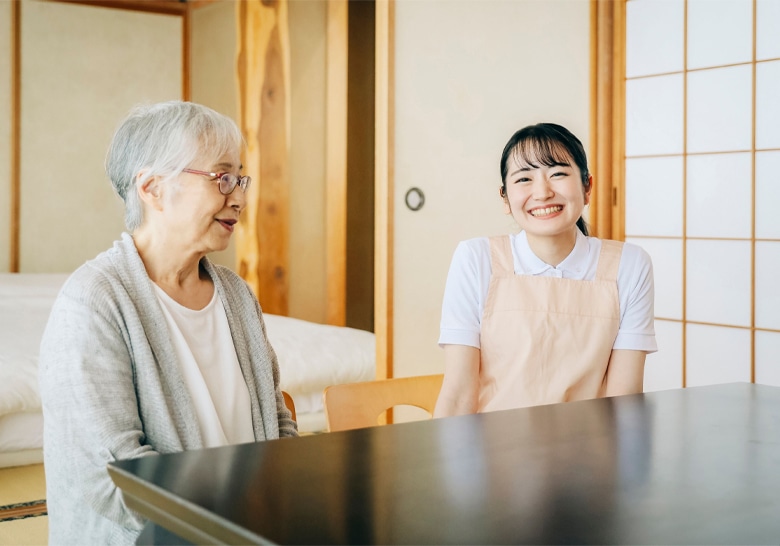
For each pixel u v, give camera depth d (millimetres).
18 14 6535
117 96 6867
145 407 1404
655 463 1079
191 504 873
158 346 1443
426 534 800
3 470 3309
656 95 3756
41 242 6746
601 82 3773
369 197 6117
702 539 810
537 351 1910
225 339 1581
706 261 3660
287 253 5594
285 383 3822
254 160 5496
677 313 3779
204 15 6777
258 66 5480
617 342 1957
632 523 847
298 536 786
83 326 1352
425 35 3531
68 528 1335
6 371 3316
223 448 1115
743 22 3490
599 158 3785
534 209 1907
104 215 6926
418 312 3564
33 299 4973
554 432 1251
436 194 3570
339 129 5543
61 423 1327
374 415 1861
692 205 3684
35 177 6688
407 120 3506
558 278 1944
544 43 3686
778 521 865
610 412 1428
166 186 1469
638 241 3865
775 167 3424
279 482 955
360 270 6090
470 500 904
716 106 3582
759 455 1132
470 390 1950
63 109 6727
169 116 1466
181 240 1498
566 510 880
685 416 1401
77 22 6707
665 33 3713
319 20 5605
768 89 3432
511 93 3668
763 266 3479
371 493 921
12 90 6551
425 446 1143
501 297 1953
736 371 3588
